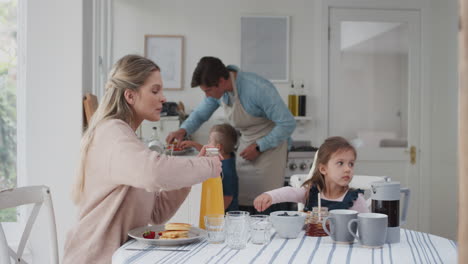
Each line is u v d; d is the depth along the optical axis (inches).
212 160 55.1
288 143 125.8
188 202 105.5
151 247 49.0
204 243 50.6
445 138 156.9
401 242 50.6
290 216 52.4
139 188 54.8
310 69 159.5
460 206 15.7
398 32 164.6
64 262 54.9
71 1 89.9
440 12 160.6
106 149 53.5
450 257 43.9
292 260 42.7
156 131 130.0
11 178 103.0
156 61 153.8
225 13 155.6
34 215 59.0
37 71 90.2
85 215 56.1
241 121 120.0
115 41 152.3
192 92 154.7
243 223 47.9
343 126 163.8
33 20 89.8
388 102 165.2
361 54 163.2
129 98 58.9
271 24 156.9
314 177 70.0
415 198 165.0
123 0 152.5
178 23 154.3
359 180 86.5
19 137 94.8
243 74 117.1
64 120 90.4
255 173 119.9
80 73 90.7
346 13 161.6
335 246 48.6
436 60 163.3
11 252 57.6
